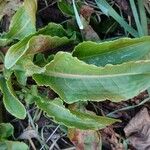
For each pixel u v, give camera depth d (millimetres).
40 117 212
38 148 215
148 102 213
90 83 191
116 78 185
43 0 216
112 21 218
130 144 212
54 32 202
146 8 212
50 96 209
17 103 196
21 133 213
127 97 186
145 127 209
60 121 194
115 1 216
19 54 188
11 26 201
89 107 213
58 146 212
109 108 215
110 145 213
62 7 212
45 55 205
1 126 207
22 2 205
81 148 208
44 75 198
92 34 211
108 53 192
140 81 180
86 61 196
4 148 207
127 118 214
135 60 187
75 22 212
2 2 203
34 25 198
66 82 196
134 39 183
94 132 206
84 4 215
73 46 208
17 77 201
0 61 204
